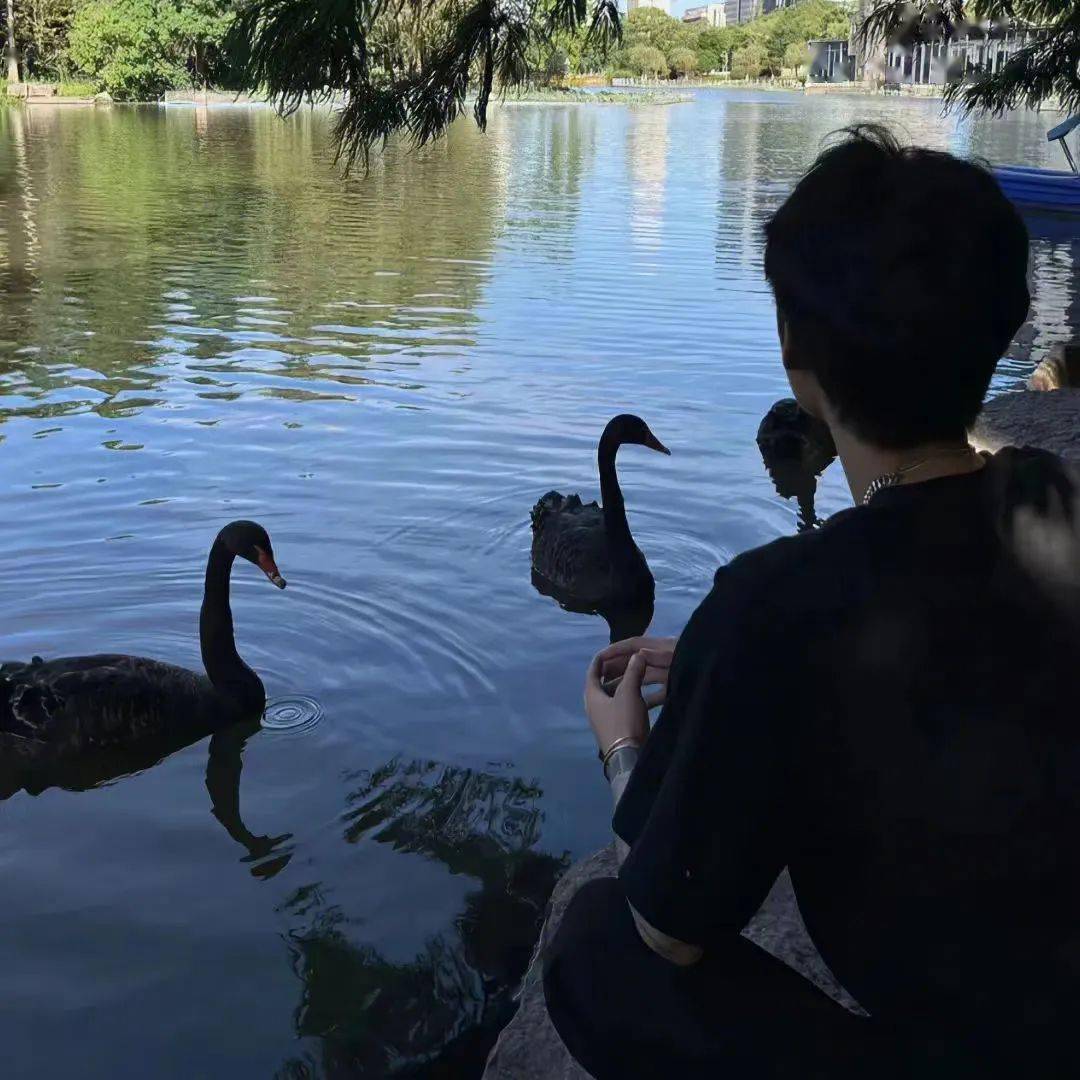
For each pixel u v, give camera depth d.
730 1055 1.60
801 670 1.37
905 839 1.36
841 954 1.46
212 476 8.45
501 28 5.05
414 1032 3.42
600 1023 1.70
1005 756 1.32
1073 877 1.33
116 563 7.02
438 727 5.32
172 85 69.31
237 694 5.48
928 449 1.42
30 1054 3.38
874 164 1.43
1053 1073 1.36
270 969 3.73
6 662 5.80
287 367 11.55
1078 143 38.88
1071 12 7.76
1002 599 1.34
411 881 4.18
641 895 1.48
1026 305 1.42
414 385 11.00
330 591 6.71
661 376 11.50
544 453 9.19
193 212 23.17
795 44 149.62
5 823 4.70
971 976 1.37
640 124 59.75
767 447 9.35
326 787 4.87
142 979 3.69
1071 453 7.53
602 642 6.23
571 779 4.87
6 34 72.94
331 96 4.83
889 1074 1.47
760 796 1.39
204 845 4.48
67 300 14.59
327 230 21.09
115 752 5.25
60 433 9.35
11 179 28.30
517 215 23.44
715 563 7.38
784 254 1.45
